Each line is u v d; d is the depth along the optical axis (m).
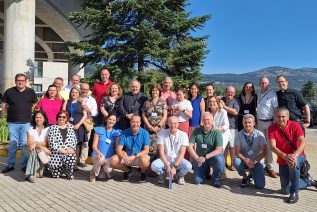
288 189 7.20
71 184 7.55
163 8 14.62
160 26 14.77
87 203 6.25
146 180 8.05
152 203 6.36
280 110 7.09
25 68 18.66
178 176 7.81
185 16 15.09
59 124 8.05
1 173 8.34
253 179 7.89
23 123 8.55
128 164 7.76
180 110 8.73
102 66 14.34
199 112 9.06
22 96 8.56
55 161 7.88
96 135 7.96
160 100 8.55
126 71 14.52
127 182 7.85
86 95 9.08
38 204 6.12
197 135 7.99
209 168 8.32
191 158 8.77
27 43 18.72
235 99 9.15
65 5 24.27
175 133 7.80
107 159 7.89
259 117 8.87
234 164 7.75
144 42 14.26
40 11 24.95
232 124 9.06
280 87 8.51
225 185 7.87
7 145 11.41
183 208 6.13
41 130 8.13
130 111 8.59
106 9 14.85
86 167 9.28
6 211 5.73
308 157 12.35
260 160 7.81
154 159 8.16
